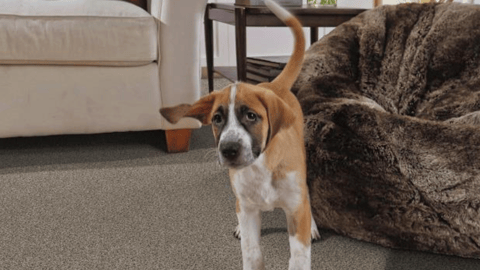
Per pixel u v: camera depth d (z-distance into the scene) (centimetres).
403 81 164
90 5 169
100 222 130
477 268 104
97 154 184
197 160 176
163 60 174
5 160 177
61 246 118
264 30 351
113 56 167
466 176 101
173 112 91
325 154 116
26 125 169
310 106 134
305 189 93
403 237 110
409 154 107
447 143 105
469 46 157
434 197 104
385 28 171
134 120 175
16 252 115
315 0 247
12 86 165
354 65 166
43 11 163
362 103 124
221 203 141
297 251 92
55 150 188
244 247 95
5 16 160
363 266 106
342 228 117
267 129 83
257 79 219
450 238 105
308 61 157
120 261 111
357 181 112
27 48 162
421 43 164
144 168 169
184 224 128
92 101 171
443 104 152
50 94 168
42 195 147
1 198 145
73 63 168
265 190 90
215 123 84
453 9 162
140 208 138
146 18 167
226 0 331
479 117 121
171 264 109
